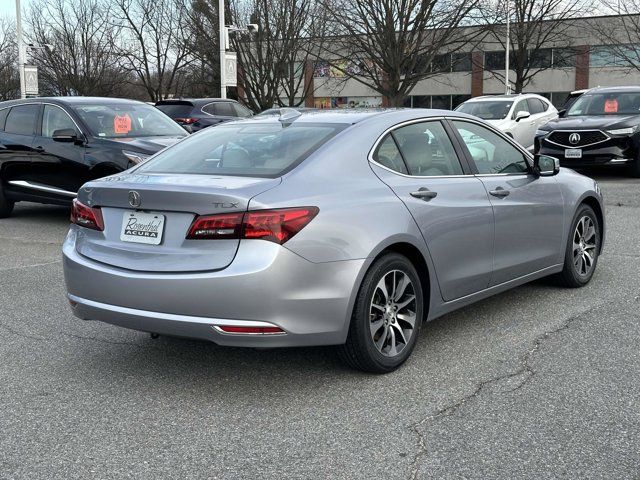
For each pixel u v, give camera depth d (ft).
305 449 10.51
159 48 120.88
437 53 93.91
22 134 32.19
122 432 11.20
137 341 15.70
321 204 12.19
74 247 13.62
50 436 11.08
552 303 18.04
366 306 12.62
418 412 11.70
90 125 30.32
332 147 13.39
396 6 81.05
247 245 11.57
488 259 15.60
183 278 11.68
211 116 57.93
